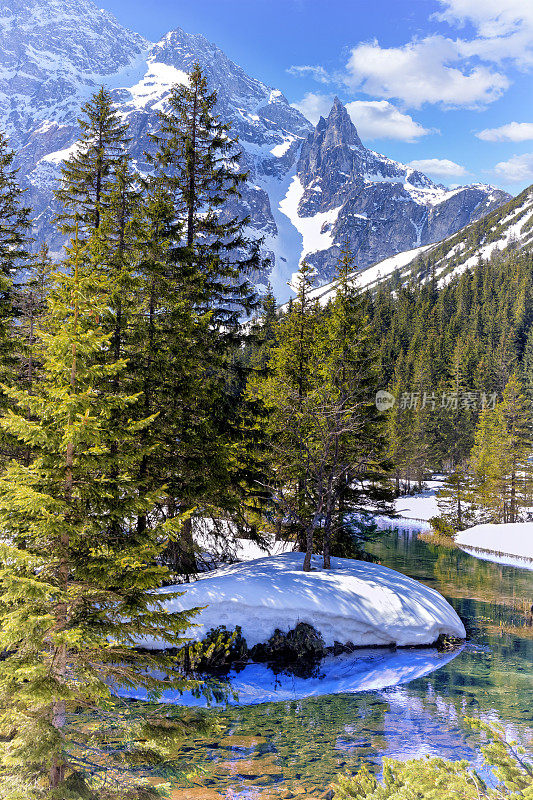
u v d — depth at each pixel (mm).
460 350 92938
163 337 16750
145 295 17391
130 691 12953
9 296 19984
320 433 20188
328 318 25156
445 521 48719
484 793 5480
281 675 14703
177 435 16984
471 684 14570
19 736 6059
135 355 16062
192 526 19297
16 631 6074
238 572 18312
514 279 128125
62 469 7047
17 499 6367
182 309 17125
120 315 15281
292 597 16406
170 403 16656
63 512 6840
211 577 17609
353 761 10406
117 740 8695
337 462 21984
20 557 6262
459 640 18156
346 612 16516
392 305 144375
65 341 6926
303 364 24984
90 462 7160
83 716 9633
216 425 19266
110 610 6949
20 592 6094
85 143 21547
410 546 39625
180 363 16562
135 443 14867
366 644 16750
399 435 69562
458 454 79438
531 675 15281
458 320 115625
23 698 5949
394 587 18594
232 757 10523
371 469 25203
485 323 111812
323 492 21203
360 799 5832
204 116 20297
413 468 75438
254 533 21391
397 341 107625
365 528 25578
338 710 12859
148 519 16984
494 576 29375
